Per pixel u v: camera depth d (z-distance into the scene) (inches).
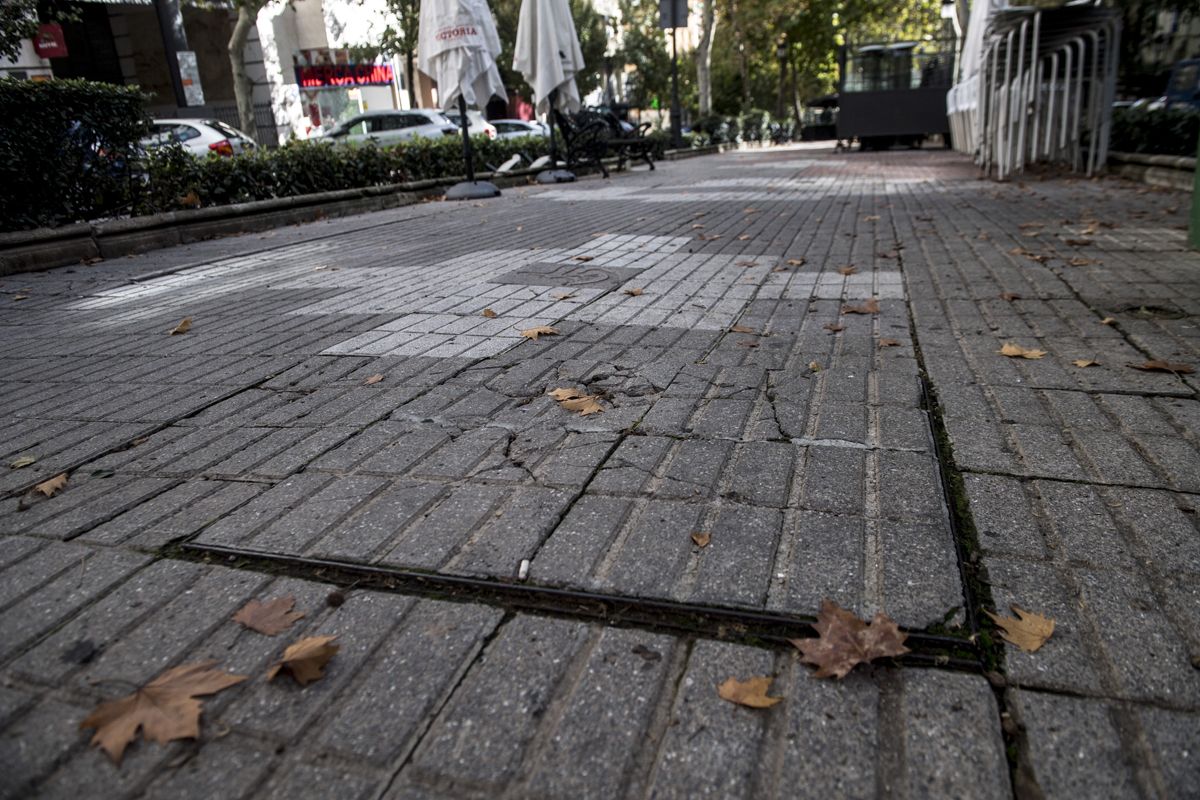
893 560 77.4
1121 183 414.0
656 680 63.1
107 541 86.7
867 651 63.7
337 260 272.2
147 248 325.1
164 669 66.1
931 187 450.0
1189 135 413.1
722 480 95.2
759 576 75.7
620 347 153.0
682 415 116.3
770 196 438.3
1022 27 439.2
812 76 2130.9
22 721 60.6
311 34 1074.1
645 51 1706.4
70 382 147.9
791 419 113.3
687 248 270.2
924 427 108.8
